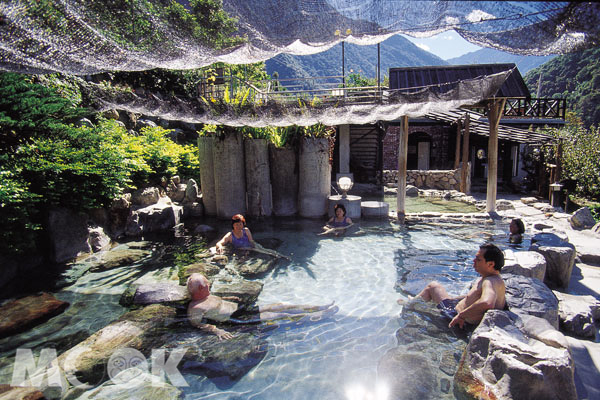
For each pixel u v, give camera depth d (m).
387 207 10.07
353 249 7.30
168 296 5.03
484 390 2.90
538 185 13.74
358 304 4.89
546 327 3.29
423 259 6.61
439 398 2.95
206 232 8.51
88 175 6.97
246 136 9.95
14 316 4.46
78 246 6.71
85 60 4.40
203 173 10.18
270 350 3.87
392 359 3.55
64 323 4.43
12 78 6.82
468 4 2.26
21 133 7.08
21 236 5.69
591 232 7.84
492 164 10.30
